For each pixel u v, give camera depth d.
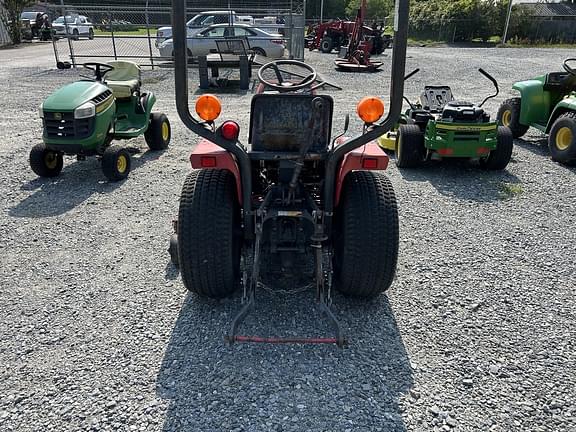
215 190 3.01
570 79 7.18
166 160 6.73
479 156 6.03
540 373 2.69
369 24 24.94
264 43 16.25
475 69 16.27
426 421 2.35
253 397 2.48
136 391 2.53
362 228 2.94
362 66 15.52
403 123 6.96
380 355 2.80
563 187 5.77
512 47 27.38
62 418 2.37
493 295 3.45
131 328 3.04
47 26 26.45
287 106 3.05
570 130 6.51
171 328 3.04
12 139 7.74
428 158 6.46
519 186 5.78
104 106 5.81
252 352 2.81
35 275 3.69
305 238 3.05
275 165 3.29
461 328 3.07
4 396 2.51
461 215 4.88
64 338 2.96
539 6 35.66
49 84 13.02
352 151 2.95
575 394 2.54
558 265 3.89
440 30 31.69
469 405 2.46
